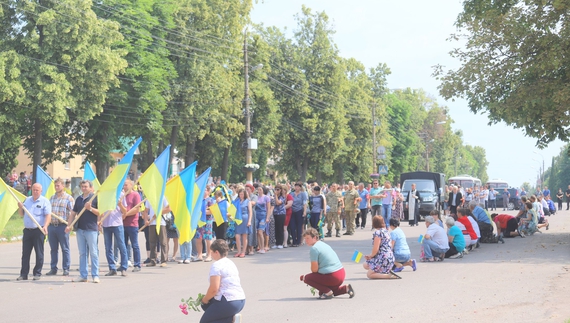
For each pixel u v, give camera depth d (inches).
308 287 479.5
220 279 288.2
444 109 1018.1
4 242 889.5
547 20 780.0
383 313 369.7
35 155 1451.8
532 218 957.8
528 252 706.8
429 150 4503.0
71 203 560.1
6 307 403.2
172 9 1712.6
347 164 2866.6
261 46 2150.6
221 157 2239.2
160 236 623.8
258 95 2081.7
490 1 863.1
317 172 2610.7
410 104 4013.3
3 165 2044.8
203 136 1829.5
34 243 530.6
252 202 724.0
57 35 1358.3
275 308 391.9
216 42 1843.0
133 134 1706.4
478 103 863.7
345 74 2613.2
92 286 493.7
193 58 1774.1
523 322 341.4
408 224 1299.2
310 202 895.7
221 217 671.8
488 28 831.7
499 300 408.5
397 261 553.3
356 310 380.5
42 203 530.9
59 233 555.5
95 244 517.3
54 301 425.4
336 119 2460.6
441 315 362.3
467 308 382.3
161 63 1667.1
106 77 1411.2
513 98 810.8
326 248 426.3
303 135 2425.0
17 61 1299.2
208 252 674.2
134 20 1593.3
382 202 1058.7
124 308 398.9
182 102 1775.3
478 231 753.0
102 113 1600.6
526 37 799.7
